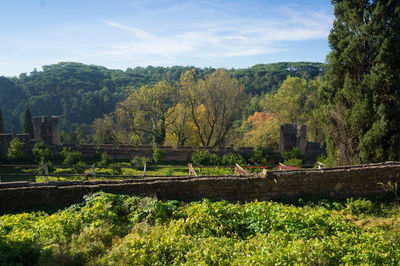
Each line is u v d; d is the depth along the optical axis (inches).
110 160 869.8
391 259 189.0
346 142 524.1
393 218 294.0
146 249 203.9
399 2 476.4
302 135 941.2
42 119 884.6
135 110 1293.1
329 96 561.3
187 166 805.2
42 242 212.4
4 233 223.8
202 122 1400.1
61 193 322.3
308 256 185.8
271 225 246.2
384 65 458.3
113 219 268.4
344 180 378.0
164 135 1250.6
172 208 292.7
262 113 1537.9
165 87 1251.8
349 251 201.8
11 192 311.0
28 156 849.5
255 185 360.2
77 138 1958.7
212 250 197.5
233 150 925.2
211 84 1211.9
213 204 290.8
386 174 391.5
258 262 177.2
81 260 197.2
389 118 466.0
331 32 556.1
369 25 483.2
